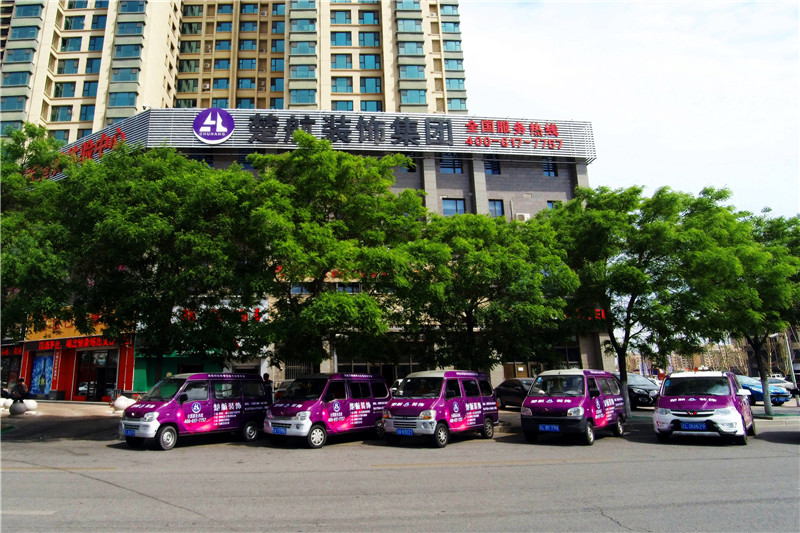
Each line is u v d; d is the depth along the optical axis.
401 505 6.56
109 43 47.34
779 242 19.11
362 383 14.67
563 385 13.99
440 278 14.91
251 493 7.27
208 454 11.74
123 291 14.71
